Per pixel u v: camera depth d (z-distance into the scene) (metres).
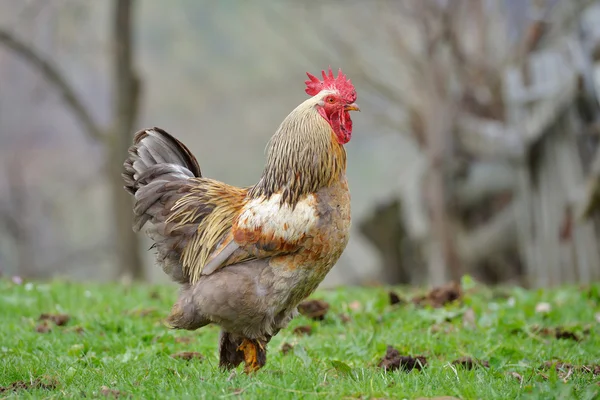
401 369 17.14
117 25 57.94
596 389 14.66
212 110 102.56
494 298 27.92
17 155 91.69
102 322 21.88
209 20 100.88
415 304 25.03
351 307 24.61
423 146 62.78
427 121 58.12
